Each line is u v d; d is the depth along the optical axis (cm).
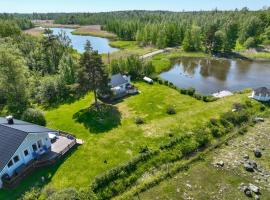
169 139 3662
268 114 4481
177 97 5388
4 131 3025
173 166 3184
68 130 4031
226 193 2752
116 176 2923
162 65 8544
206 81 7006
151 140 3650
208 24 12912
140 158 3195
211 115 4350
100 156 3297
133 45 12800
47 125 4228
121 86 5584
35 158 3166
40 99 5469
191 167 3189
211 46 10531
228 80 7081
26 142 3036
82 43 14800
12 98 4750
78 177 2914
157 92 5709
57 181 2850
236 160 3291
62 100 5456
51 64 7456
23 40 9050
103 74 4556
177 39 12288
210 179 2969
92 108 4809
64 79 6028
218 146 3591
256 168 3131
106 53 10850
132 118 4406
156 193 2781
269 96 4850
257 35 11631
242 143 3656
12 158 2856
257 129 4003
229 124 4078
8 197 2631
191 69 8338
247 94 5334
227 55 10056
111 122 4266
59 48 8344
